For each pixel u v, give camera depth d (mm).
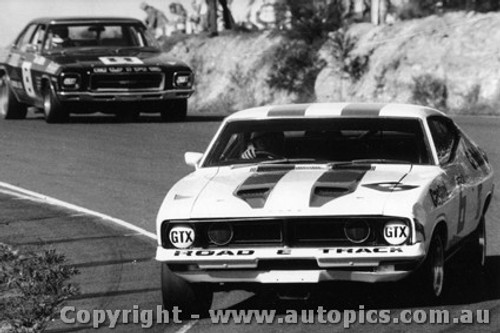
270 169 25391
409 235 22500
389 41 78750
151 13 107312
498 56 71938
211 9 98000
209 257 22750
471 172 27438
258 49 89750
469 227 26891
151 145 52906
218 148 26531
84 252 31734
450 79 72688
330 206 22672
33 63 62594
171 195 24266
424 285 23422
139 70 60219
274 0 96375
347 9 86938
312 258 22469
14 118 66875
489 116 62219
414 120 26234
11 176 45719
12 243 33000
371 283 23500
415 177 24281
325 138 26078
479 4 78250
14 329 23156
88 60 60812
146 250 31953
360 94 77500
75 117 66875
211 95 90125
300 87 83250
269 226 22797
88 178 44656
